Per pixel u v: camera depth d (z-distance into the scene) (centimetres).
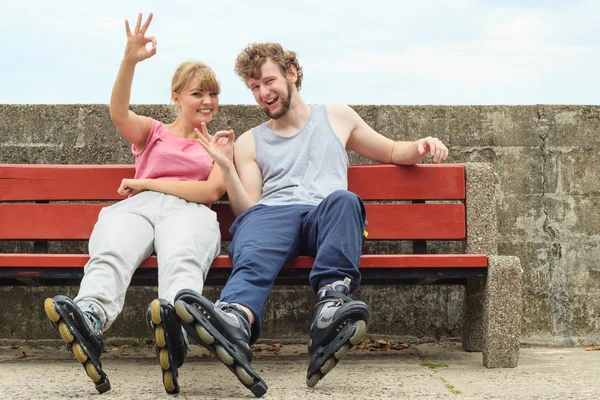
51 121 408
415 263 301
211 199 323
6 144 406
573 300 399
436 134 410
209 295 403
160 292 278
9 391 242
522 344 397
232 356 222
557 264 401
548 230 403
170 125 349
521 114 408
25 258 296
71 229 355
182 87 339
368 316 236
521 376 271
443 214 351
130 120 326
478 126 409
